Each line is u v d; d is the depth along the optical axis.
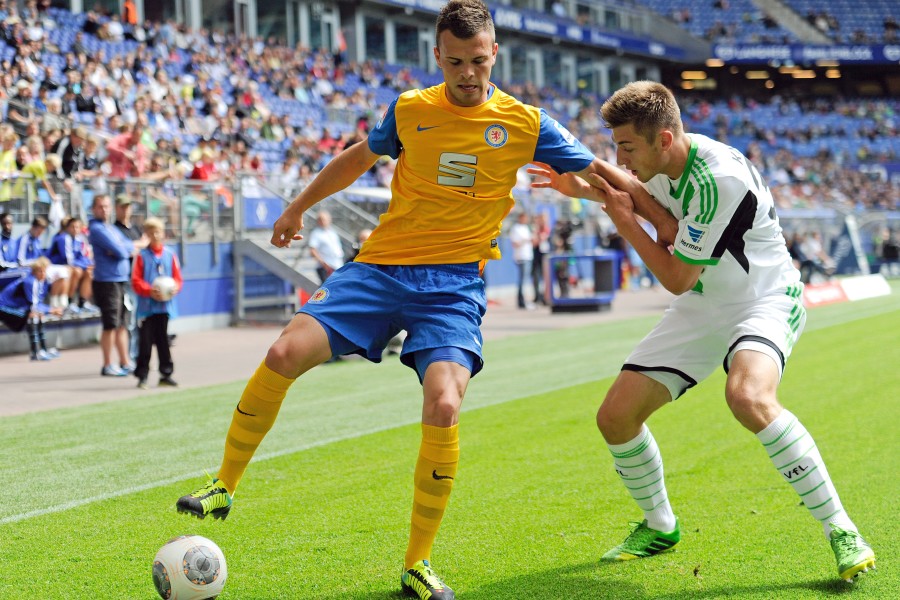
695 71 66.06
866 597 4.69
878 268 40.94
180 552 4.48
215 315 21.25
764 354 4.89
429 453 4.61
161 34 32.34
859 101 65.88
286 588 4.95
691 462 8.00
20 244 16.36
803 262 33.00
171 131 25.52
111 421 10.07
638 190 5.20
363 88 40.19
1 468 7.85
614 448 5.26
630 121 4.80
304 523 6.19
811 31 62.97
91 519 6.30
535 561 5.39
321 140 30.88
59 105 22.25
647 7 61.97
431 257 4.87
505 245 30.92
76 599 4.77
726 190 4.82
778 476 7.43
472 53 4.58
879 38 63.38
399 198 4.93
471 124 4.74
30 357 15.84
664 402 5.23
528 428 9.57
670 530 5.45
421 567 4.71
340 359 15.41
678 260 4.93
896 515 6.20
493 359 15.41
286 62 36.88
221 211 21.39
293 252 22.42
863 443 8.60
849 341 17.12
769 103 64.94
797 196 46.22
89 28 29.45
